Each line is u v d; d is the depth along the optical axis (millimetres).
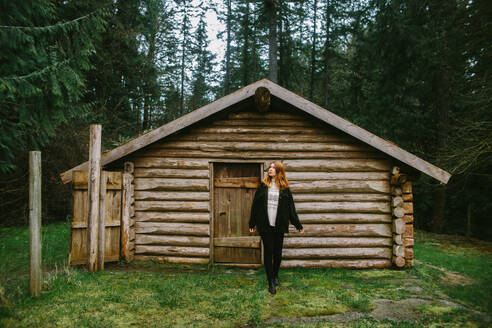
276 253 4371
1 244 6598
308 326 3125
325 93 19719
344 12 18734
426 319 3322
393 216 5625
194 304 3684
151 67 13828
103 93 12055
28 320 3131
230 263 5711
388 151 5328
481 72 9430
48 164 9516
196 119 5469
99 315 3322
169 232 5750
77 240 5215
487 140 8656
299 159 5762
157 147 5855
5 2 5211
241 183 5836
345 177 5707
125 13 12656
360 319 3326
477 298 3840
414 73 11547
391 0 11570
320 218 5660
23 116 5691
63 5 7656
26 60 5590
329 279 4867
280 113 5832
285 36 17062
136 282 4418
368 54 13602
